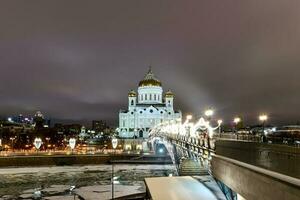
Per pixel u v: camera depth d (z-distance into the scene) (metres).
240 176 23.22
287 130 54.50
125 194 88.38
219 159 30.12
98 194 88.62
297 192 14.97
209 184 49.50
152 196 43.16
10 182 109.88
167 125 142.50
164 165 158.25
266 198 18.34
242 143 27.30
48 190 95.19
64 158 162.75
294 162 19.31
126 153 179.38
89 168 148.62
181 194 43.81
